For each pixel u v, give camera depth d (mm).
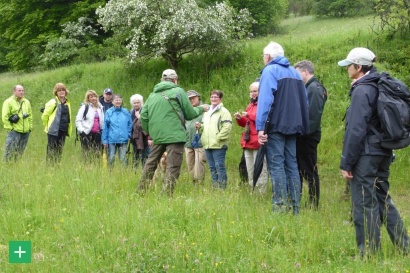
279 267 4898
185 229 5941
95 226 5895
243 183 8336
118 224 5805
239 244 5387
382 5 15281
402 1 14805
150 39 16453
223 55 16250
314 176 7328
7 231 5957
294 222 6031
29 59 30172
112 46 24094
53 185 7715
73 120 16438
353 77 5473
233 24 16812
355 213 5312
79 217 6195
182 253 5105
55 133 10773
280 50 6719
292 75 6660
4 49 35594
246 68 15562
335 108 13047
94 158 9992
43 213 6418
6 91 20969
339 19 29953
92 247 5297
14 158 10156
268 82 6492
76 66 20906
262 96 6488
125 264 4887
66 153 12039
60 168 9078
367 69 5406
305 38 17125
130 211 6238
